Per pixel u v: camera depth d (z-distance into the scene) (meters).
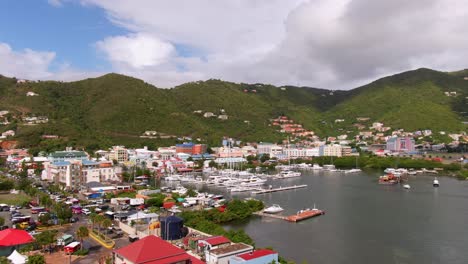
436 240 135.12
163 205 180.50
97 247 108.38
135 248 80.19
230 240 108.81
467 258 117.25
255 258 88.75
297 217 166.50
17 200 177.25
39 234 105.56
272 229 150.62
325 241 134.25
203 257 97.12
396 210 185.12
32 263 85.00
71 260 96.69
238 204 176.12
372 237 139.25
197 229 126.81
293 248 126.38
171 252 80.44
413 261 114.88
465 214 174.75
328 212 182.25
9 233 104.88
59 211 138.88
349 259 116.31
